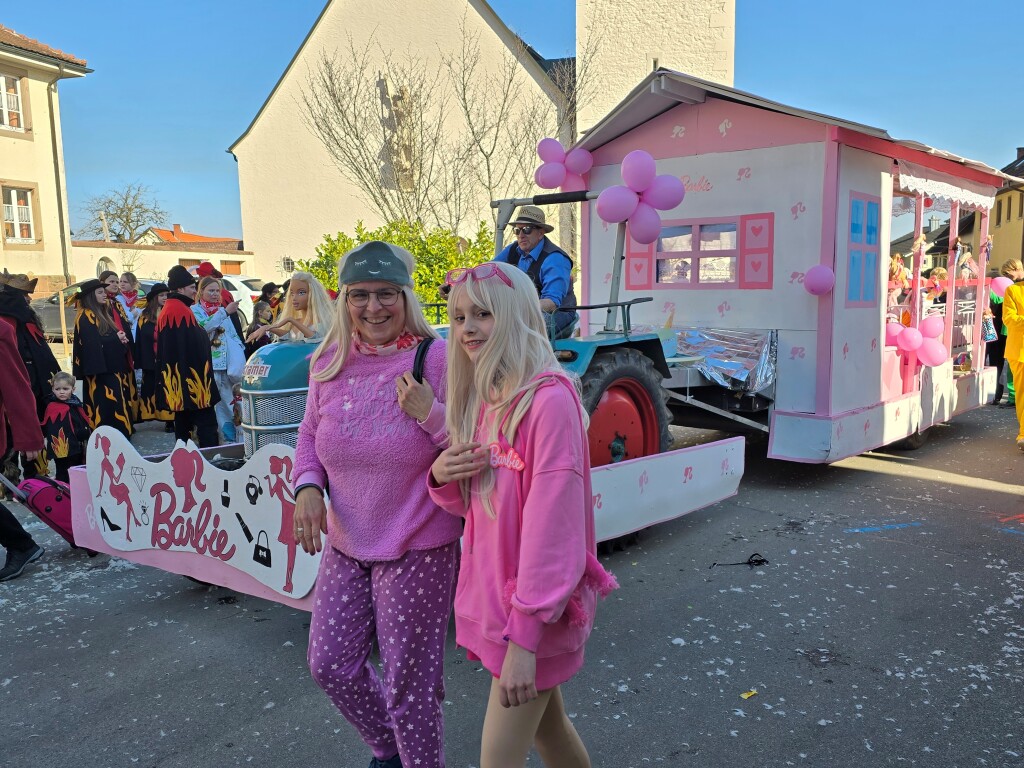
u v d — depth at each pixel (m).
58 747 2.71
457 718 2.83
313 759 2.61
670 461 4.48
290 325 4.20
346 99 17.67
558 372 1.79
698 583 4.05
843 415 5.80
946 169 7.07
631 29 15.57
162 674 3.21
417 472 2.12
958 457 7.00
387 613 2.11
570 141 16.89
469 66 17.95
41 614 3.86
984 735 2.64
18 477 5.80
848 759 2.53
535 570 1.64
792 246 5.80
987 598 3.79
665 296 6.54
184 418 6.46
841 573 4.16
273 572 3.29
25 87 20.81
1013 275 7.02
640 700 2.91
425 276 9.58
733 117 6.00
